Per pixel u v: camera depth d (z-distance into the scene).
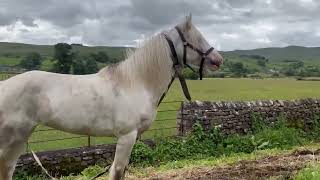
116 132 5.83
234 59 99.56
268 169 8.57
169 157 11.23
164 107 22.77
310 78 68.12
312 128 14.70
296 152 10.88
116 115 5.76
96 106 5.70
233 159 10.52
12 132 5.57
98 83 5.80
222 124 12.78
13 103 5.52
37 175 9.50
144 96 5.93
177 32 6.19
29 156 9.58
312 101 15.11
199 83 49.38
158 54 6.00
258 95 34.22
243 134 13.25
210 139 12.22
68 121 5.66
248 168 8.79
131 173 9.37
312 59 149.88
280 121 13.83
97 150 10.51
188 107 12.53
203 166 9.69
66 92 5.67
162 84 6.10
